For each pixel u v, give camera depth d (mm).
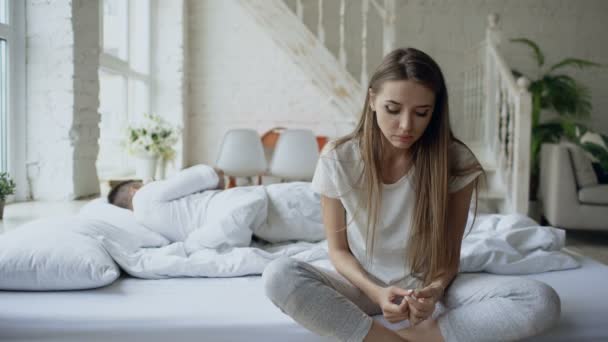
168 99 4914
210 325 1307
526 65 5766
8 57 2938
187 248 1869
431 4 5664
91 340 1303
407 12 5668
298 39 4500
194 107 5262
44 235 1547
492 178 4422
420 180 1284
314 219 2057
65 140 3076
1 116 2924
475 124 5086
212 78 5230
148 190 2049
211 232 1847
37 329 1303
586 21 5758
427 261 1313
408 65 1138
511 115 4086
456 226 1345
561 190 3945
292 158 4078
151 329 1306
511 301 1190
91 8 3332
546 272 1735
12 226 2236
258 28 5164
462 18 5684
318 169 1339
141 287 1536
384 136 1302
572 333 1361
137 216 2025
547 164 4160
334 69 4496
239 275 1685
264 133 5203
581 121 5836
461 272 1659
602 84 5820
